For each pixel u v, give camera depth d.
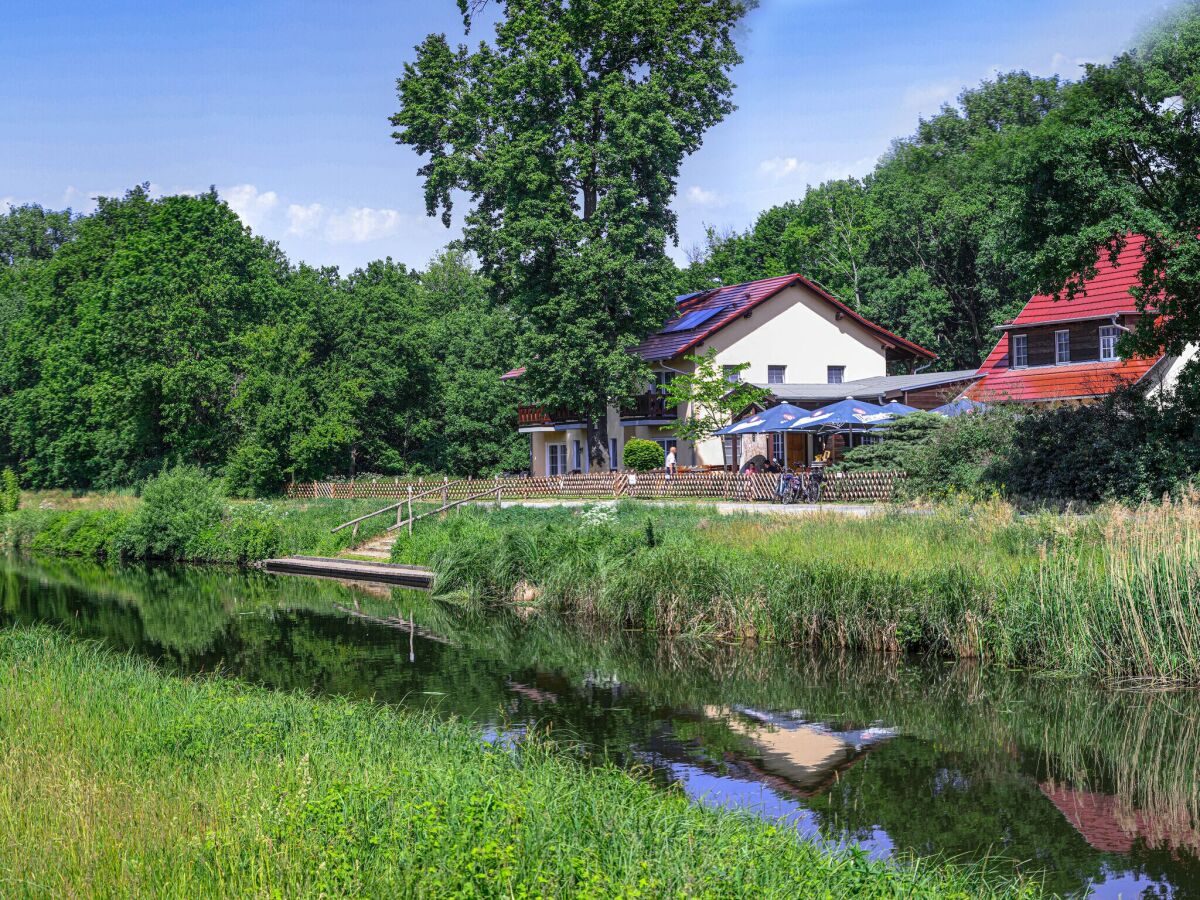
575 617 22.39
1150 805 10.21
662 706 14.54
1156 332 24.06
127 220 73.44
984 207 55.81
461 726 12.25
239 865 6.39
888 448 32.81
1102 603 15.26
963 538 19.75
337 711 12.25
